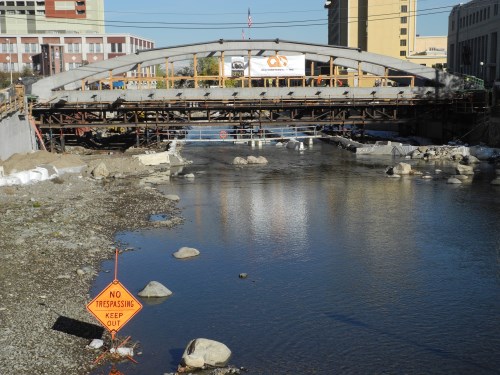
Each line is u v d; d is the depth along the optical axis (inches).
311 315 729.6
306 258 967.0
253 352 629.9
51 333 642.8
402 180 1776.6
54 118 2534.5
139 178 1828.2
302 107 2637.8
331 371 589.0
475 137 2583.7
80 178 1734.7
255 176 1887.3
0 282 790.5
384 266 924.0
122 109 2532.0
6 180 1507.1
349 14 6323.8
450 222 1211.9
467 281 852.6
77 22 6318.9
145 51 2642.7
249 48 2696.9
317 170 2020.2
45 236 1036.5
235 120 2753.4
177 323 703.1
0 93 2069.4
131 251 1001.5
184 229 1158.3
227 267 920.3
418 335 671.8
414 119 2746.1
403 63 2741.1
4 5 6446.9
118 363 593.9
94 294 780.0
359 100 2652.6
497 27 4178.2
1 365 561.6
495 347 642.2
